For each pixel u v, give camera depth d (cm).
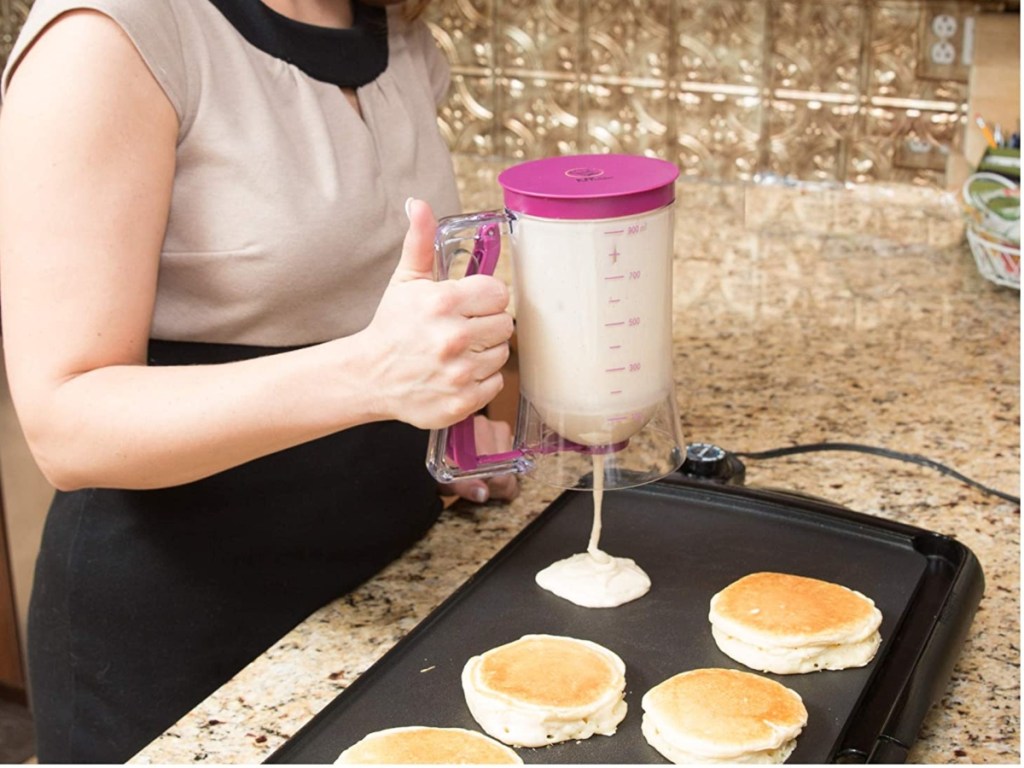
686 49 194
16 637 191
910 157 190
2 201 84
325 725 76
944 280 171
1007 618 94
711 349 151
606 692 75
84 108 82
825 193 196
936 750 79
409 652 82
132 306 86
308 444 102
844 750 72
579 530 98
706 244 185
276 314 98
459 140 213
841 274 174
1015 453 122
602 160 80
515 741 73
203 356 99
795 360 147
